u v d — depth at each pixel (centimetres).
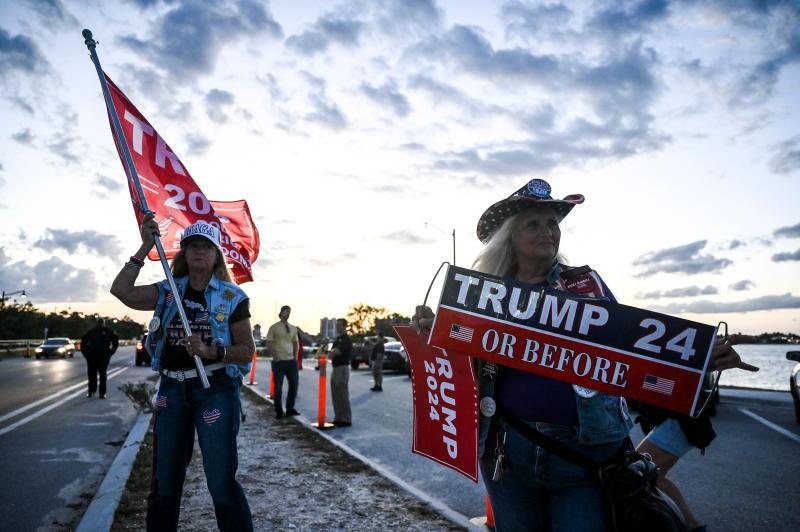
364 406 1257
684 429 290
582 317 189
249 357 302
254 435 783
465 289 202
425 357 215
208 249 306
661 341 182
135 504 438
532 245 213
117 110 372
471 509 489
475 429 194
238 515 282
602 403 186
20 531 416
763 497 541
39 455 677
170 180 382
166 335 301
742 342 177
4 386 1566
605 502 180
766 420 1078
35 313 7881
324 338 3750
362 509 441
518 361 192
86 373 2189
